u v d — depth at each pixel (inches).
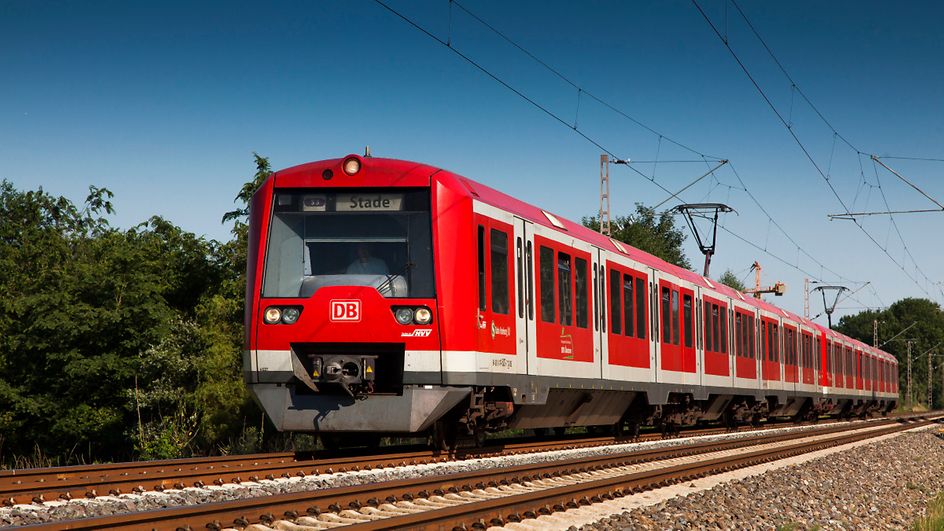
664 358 832.3
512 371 551.5
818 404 1481.3
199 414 928.9
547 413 652.7
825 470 649.6
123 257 989.2
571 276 650.8
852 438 1019.3
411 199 501.7
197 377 946.7
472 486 409.7
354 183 503.2
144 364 937.5
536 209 632.4
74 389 941.2
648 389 790.5
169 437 877.8
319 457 533.0
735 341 1054.4
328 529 275.9
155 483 387.2
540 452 650.2
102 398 950.4
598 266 701.9
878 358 2039.9
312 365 494.6
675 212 1316.4
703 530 367.6
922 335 5088.6
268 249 502.3
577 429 1160.2
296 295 494.6
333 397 492.4
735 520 401.7
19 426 935.7
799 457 751.7
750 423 1203.2
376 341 487.2
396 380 501.4
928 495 623.8
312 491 333.1
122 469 418.0
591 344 677.9
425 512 298.0
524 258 579.8
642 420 844.6
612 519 354.3
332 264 497.4
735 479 539.8
